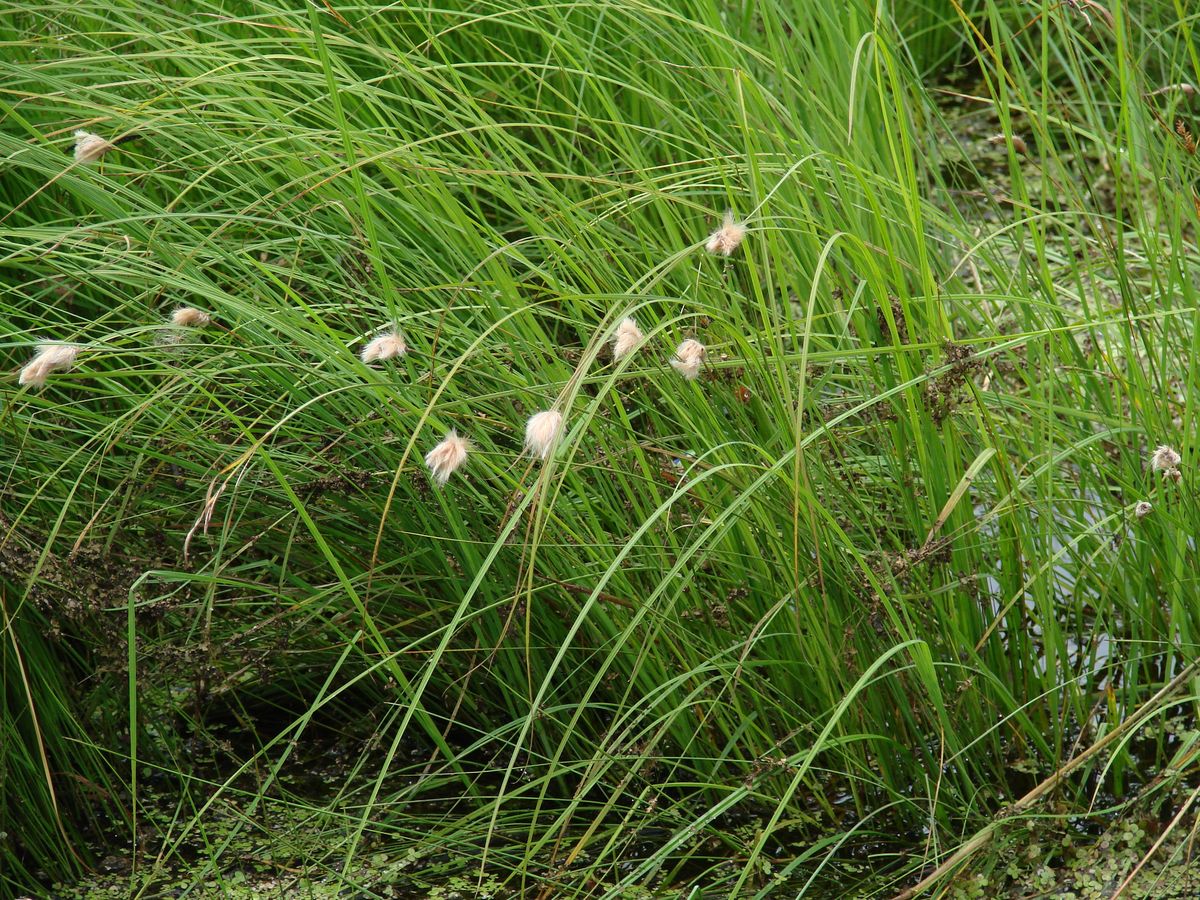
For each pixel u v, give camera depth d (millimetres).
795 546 2555
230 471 2594
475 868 3113
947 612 3072
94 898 3104
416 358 3090
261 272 3299
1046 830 2941
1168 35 5590
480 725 3508
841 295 3322
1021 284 3754
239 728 3695
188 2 4125
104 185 3184
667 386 3018
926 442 3010
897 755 3123
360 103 3791
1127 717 3078
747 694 3143
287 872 3148
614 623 3086
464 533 3061
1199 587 3123
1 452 3203
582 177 3148
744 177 3457
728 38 3320
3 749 3029
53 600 2953
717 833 3023
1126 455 3234
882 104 2850
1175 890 2764
